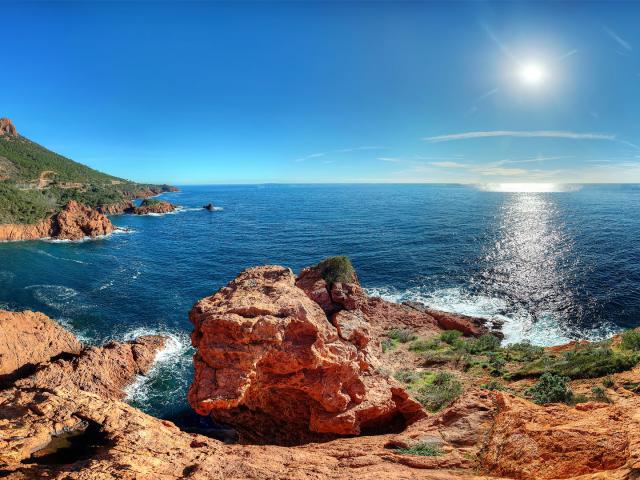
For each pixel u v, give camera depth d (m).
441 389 22.33
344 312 21.95
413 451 12.62
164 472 9.45
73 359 28.75
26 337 29.03
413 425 16.97
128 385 28.62
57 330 31.39
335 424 17.69
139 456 9.98
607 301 43.44
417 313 39.31
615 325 38.00
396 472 10.49
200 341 17.20
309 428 18.55
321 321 19.11
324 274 32.69
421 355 29.72
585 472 8.09
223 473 9.92
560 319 39.84
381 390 19.19
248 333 16.56
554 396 17.20
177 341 35.78
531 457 9.34
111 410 12.59
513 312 41.97
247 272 22.34
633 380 18.45
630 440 8.36
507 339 35.78
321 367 17.95
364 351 20.80
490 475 9.97
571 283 49.62
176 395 27.58
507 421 11.96
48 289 51.53
